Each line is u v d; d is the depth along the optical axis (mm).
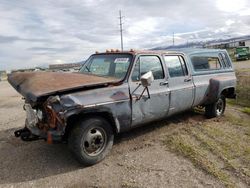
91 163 4715
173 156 5078
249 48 48969
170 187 4004
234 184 4059
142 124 5676
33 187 4098
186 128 6684
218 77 7641
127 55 5578
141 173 4453
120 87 5070
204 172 4445
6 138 6273
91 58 6449
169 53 6297
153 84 5703
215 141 5785
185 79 6559
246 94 11859
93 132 4715
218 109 7820
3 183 4211
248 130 6609
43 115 4590
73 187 4086
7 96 14352
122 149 5426
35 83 4750
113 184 4137
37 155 5246
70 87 4426
